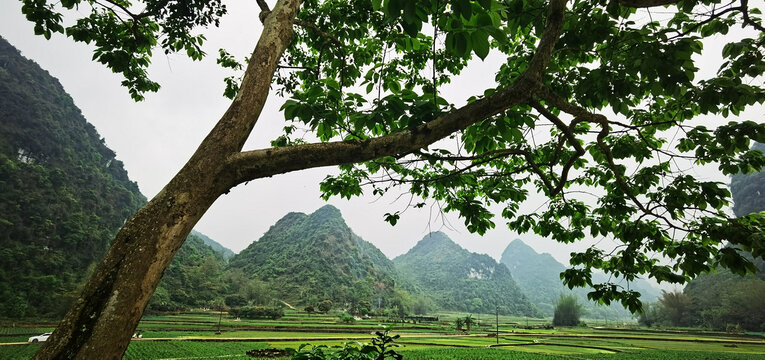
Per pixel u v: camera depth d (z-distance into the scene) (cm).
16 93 11681
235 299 12100
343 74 514
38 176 10238
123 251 157
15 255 8150
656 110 426
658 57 264
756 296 8688
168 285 11350
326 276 17450
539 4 300
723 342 6550
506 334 8400
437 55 573
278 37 236
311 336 5797
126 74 543
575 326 12962
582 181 546
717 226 297
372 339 321
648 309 12112
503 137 321
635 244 367
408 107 264
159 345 3822
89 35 498
